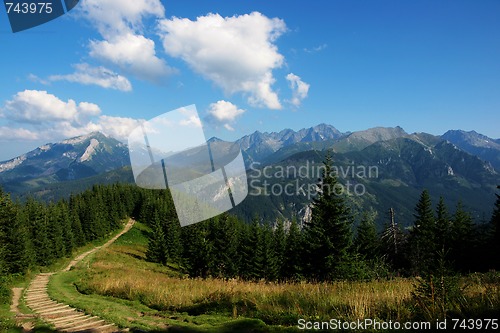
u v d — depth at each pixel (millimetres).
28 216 49906
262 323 7445
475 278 11680
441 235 54219
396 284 11922
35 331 8414
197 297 13125
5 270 24625
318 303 8930
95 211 86562
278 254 53438
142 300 14539
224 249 46031
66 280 26703
